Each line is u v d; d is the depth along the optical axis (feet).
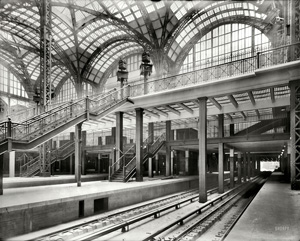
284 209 37.01
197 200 70.38
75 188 59.72
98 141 151.02
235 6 107.96
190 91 71.87
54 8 123.44
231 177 99.04
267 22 96.17
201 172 66.44
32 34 144.05
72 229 38.09
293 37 55.67
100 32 137.18
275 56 81.10
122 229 37.96
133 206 58.85
